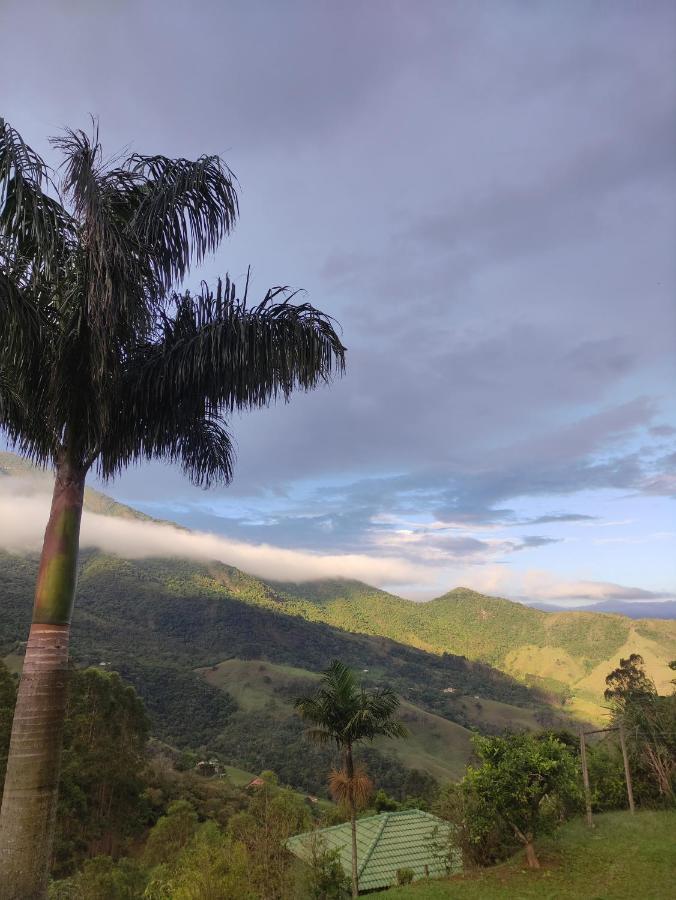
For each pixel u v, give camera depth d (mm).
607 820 13688
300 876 13680
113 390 6074
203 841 12461
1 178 5246
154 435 6688
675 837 11398
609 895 8414
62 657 5527
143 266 6055
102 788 34438
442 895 9273
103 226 5523
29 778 5090
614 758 17391
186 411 6762
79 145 5641
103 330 5680
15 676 33000
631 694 18625
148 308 6238
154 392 6453
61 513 5895
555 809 11695
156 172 6500
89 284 5660
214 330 6238
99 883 19344
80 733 35156
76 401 6098
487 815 11094
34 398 6312
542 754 11141
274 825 15086
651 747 16359
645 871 9367
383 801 37969
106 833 34531
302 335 6324
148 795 42656
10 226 5426
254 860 12977
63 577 5676
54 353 5941
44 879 5027
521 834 10648
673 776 15867
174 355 6461
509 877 9922
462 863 12703
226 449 8188
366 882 15070
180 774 54438
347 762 14609
